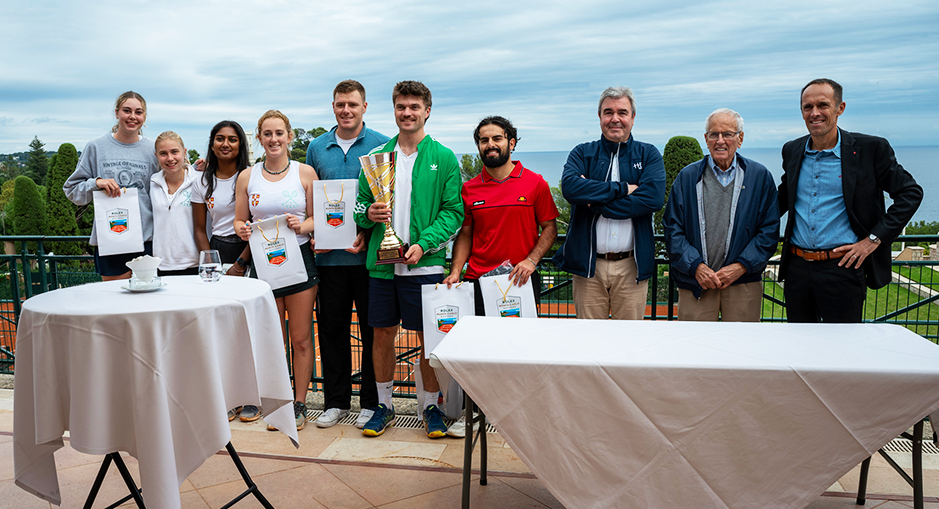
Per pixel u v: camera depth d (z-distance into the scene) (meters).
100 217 3.52
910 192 2.77
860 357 1.88
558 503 2.47
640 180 3.16
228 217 3.51
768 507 1.83
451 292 3.08
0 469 2.82
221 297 2.12
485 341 2.13
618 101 3.17
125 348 1.87
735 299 3.11
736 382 1.80
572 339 2.16
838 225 2.89
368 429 3.24
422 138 3.25
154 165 3.79
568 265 3.35
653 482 1.85
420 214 3.16
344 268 3.43
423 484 2.66
